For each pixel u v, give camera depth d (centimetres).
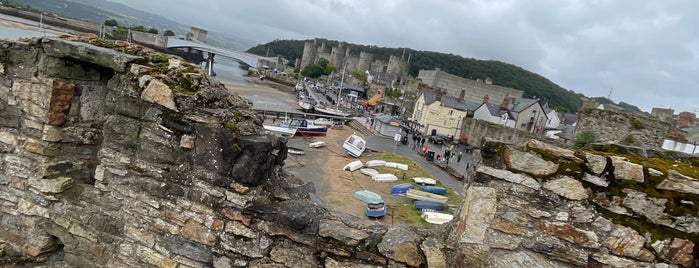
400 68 12281
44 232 518
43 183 501
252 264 465
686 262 362
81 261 514
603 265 379
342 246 448
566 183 386
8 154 514
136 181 490
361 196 2108
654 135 1862
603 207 380
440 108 5147
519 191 398
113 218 501
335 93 8588
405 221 1888
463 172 3183
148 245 489
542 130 5247
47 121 488
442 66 13638
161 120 478
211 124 465
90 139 520
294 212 466
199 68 514
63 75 493
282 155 538
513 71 12988
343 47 14500
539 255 393
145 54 521
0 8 6862
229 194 463
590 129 1969
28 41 495
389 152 3575
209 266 473
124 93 491
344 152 3350
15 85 501
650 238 369
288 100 7056
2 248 530
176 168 478
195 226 472
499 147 410
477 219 408
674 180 364
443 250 430
